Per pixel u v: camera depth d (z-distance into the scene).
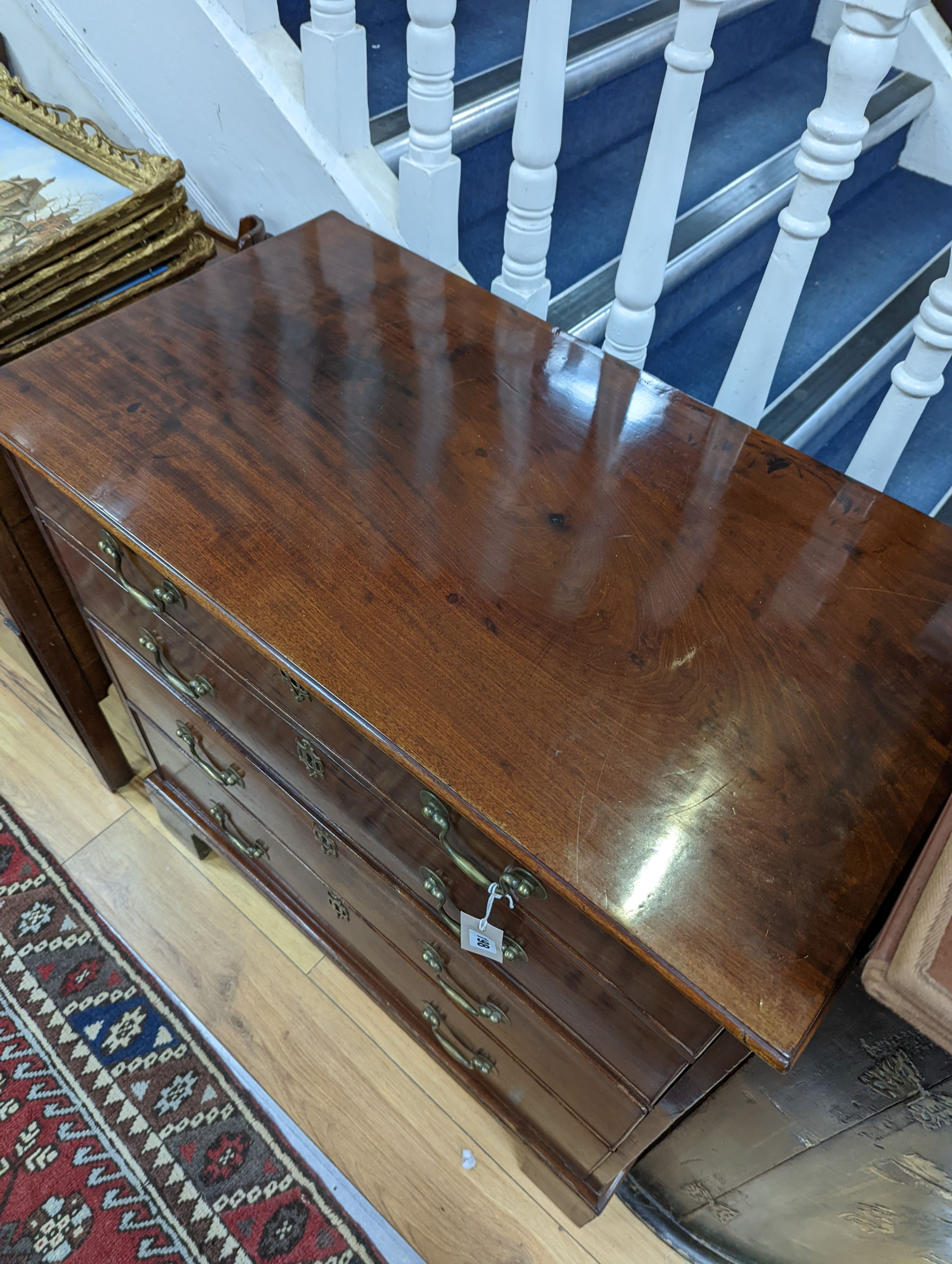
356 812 0.83
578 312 1.22
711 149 1.44
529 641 0.69
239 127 1.18
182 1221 1.09
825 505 0.79
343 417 0.83
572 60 1.24
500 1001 0.85
